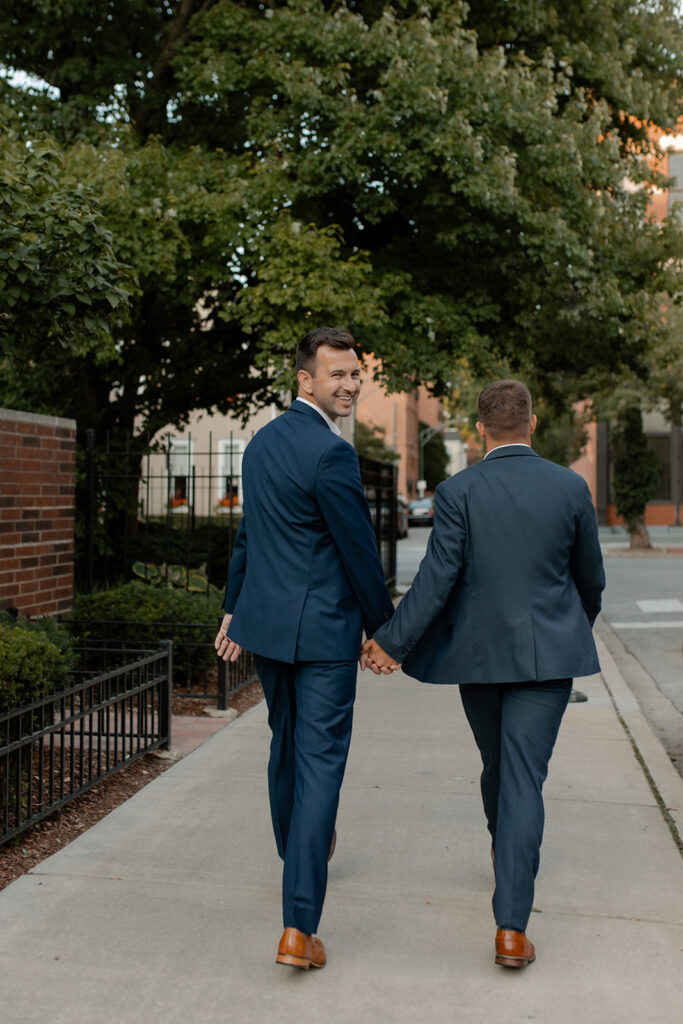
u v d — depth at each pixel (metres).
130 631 6.88
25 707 3.88
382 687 7.69
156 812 4.35
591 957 3.04
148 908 3.34
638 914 3.37
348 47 11.27
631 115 14.19
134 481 12.55
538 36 13.58
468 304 12.85
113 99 12.44
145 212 10.63
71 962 2.95
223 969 2.92
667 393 24.44
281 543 3.04
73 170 10.59
